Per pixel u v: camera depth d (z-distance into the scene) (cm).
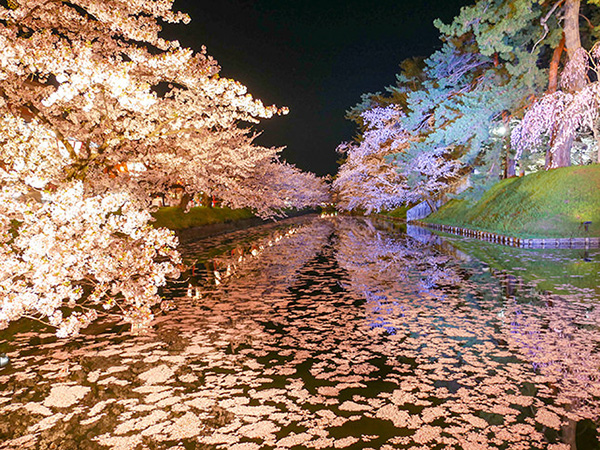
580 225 1973
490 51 2478
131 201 680
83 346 652
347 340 672
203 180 2020
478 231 2395
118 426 420
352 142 5275
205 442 390
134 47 846
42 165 750
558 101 2170
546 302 874
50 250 593
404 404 457
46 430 414
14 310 573
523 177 2691
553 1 2495
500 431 401
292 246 2098
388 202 4322
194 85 827
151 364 579
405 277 1209
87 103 664
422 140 3559
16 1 850
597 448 371
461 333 692
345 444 384
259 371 552
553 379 511
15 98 975
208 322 780
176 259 771
